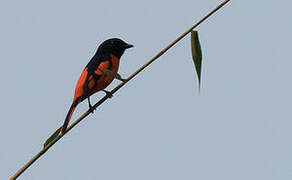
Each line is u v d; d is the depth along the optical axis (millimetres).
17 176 5270
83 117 5898
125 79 6199
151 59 6039
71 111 7406
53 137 6012
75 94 7742
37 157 5488
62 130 5852
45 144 5926
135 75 6141
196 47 6066
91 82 7824
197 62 6078
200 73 6074
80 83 7812
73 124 5848
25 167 5363
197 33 6059
